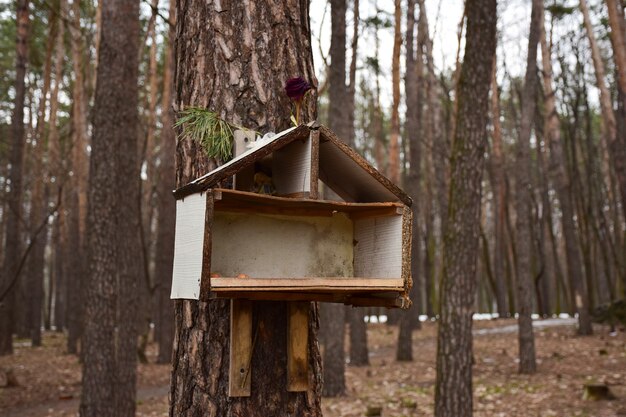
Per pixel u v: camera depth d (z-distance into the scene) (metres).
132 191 9.46
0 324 17.69
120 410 8.38
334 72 12.00
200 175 2.94
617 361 12.75
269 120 2.95
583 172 34.56
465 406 6.97
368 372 12.68
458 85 7.50
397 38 14.95
